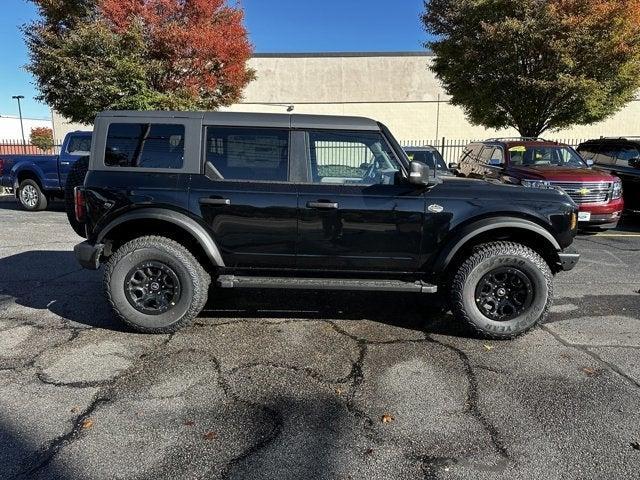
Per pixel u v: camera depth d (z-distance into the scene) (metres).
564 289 5.61
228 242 4.09
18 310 4.72
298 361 3.71
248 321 4.53
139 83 11.40
